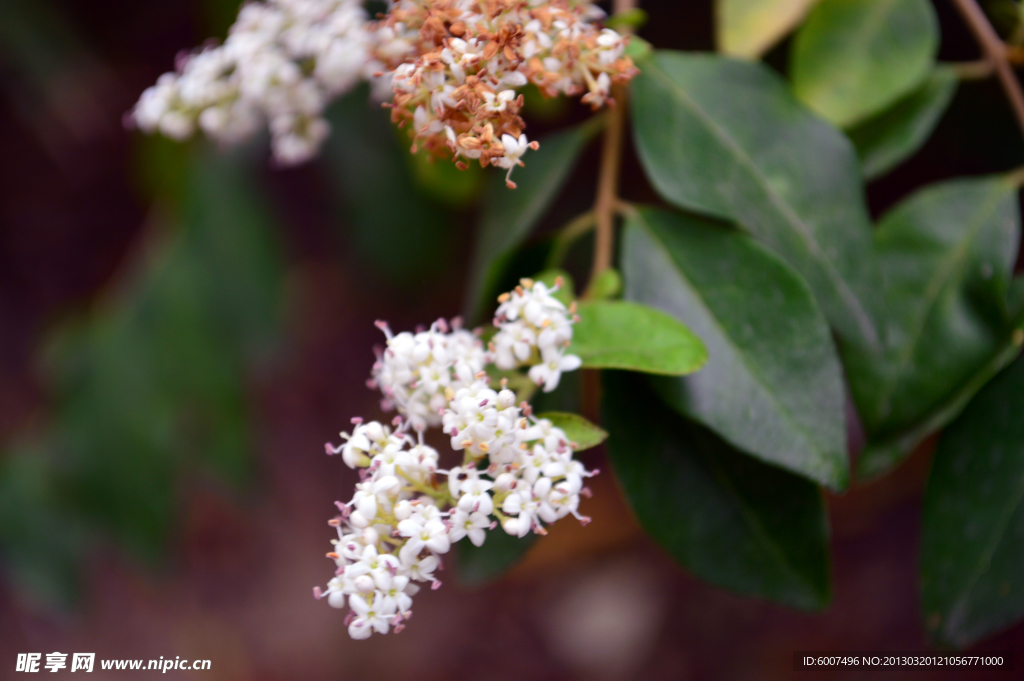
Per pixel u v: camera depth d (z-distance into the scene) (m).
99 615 0.72
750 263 0.34
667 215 0.35
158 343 0.52
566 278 0.34
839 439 0.33
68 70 0.64
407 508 0.30
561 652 0.68
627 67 0.32
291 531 0.75
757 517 0.34
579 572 0.71
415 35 0.32
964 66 0.36
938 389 0.34
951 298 0.35
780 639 0.63
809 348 0.33
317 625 0.72
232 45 0.35
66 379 0.53
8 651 0.70
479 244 0.38
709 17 0.57
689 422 0.34
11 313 0.75
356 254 0.66
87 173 0.75
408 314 0.77
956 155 0.58
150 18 0.69
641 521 0.34
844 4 0.36
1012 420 0.34
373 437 0.31
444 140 0.31
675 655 0.66
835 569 0.64
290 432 0.77
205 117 0.36
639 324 0.33
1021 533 0.34
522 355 0.32
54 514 0.54
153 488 0.53
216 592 0.73
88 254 0.75
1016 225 0.35
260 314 0.53
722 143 0.35
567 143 0.37
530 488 0.31
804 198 0.34
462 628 0.72
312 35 0.35
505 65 0.31
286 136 0.36
